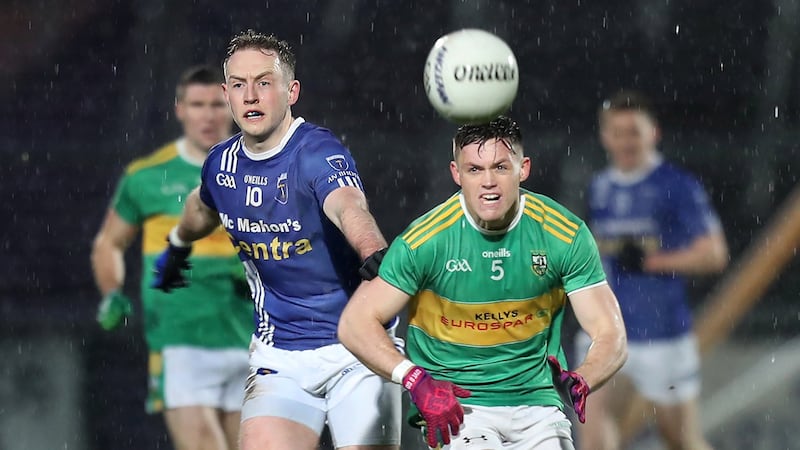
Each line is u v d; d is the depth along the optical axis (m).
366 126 48.84
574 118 49.50
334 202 18.34
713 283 41.97
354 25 50.47
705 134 48.84
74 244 44.44
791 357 37.09
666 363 28.52
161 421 36.56
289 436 19.25
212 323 25.89
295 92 19.36
